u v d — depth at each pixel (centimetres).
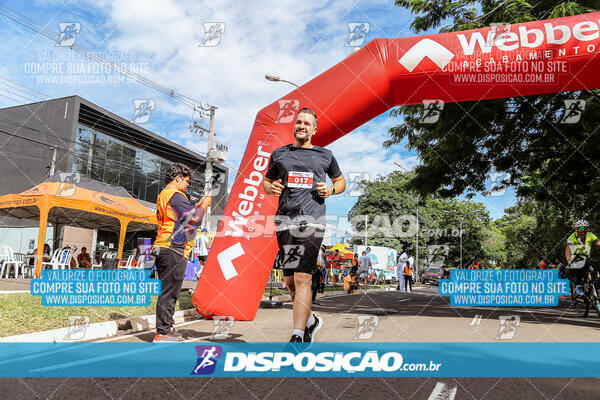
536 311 876
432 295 1515
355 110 642
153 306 655
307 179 360
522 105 941
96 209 1187
